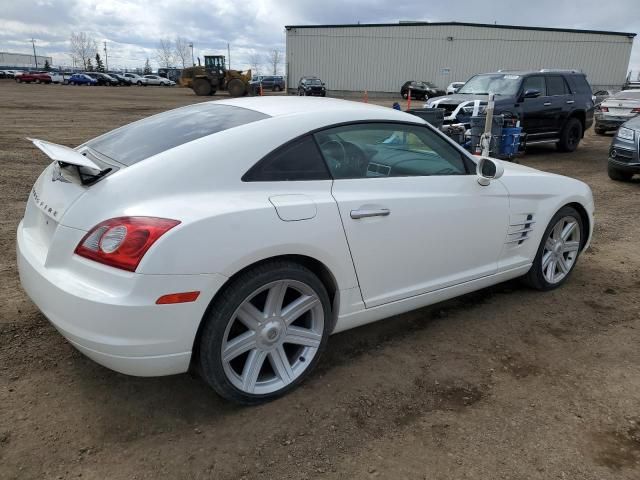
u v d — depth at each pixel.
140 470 2.28
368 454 2.44
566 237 4.39
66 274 2.42
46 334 3.32
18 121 17.08
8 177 8.09
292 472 2.30
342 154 2.97
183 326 2.34
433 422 2.68
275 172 2.69
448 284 3.48
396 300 3.20
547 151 14.03
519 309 4.04
